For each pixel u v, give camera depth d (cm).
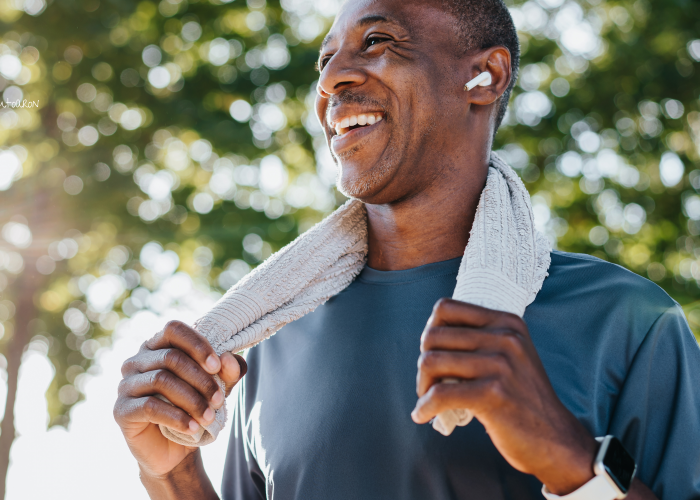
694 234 689
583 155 720
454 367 103
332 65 152
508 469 128
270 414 158
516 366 102
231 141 628
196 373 132
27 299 617
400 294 154
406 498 133
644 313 137
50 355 669
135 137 621
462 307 107
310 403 150
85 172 599
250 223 652
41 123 613
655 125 712
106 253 638
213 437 138
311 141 715
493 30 162
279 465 149
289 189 746
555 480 108
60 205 595
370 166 148
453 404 101
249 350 180
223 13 656
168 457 153
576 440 107
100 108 619
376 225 163
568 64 733
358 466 139
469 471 129
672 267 689
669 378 133
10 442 589
